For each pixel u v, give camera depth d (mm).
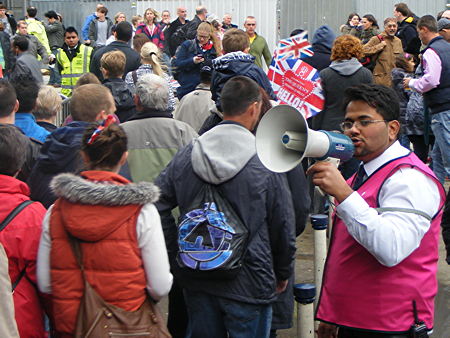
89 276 2855
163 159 4434
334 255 2932
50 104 4699
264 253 3252
